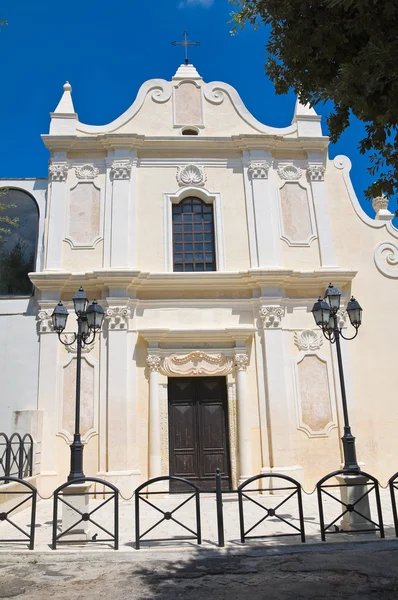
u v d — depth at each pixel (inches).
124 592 216.5
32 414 457.7
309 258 546.6
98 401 483.2
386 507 393.4
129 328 502.6
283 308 522.0
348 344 522.0
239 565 250.8
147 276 510.0
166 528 340.2
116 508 287.6
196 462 488.4
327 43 218.5
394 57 191.2
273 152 578.2
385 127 217.3
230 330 499.8
